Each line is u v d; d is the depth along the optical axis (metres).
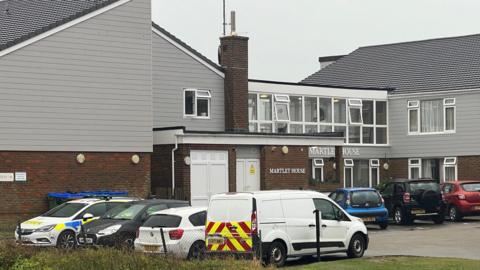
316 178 42.53
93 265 16.08
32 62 31.17
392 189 34.75
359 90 45.97
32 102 31.14
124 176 33.44
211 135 34.94
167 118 37.81
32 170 31.05
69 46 32.16
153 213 21.91
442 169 45.56
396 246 25.25
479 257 21.92
